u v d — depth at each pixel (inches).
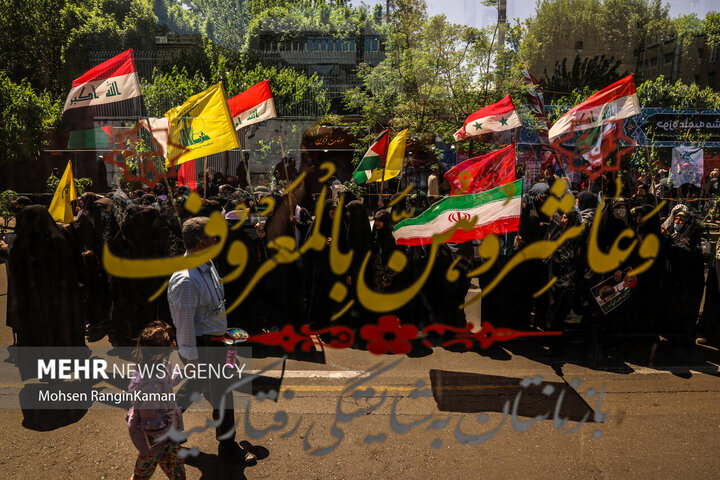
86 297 129.1
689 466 92.7
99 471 94.6
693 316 115.6
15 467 95.3
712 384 119.3
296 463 94.7
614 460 94.1
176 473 86.0
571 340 111.4
